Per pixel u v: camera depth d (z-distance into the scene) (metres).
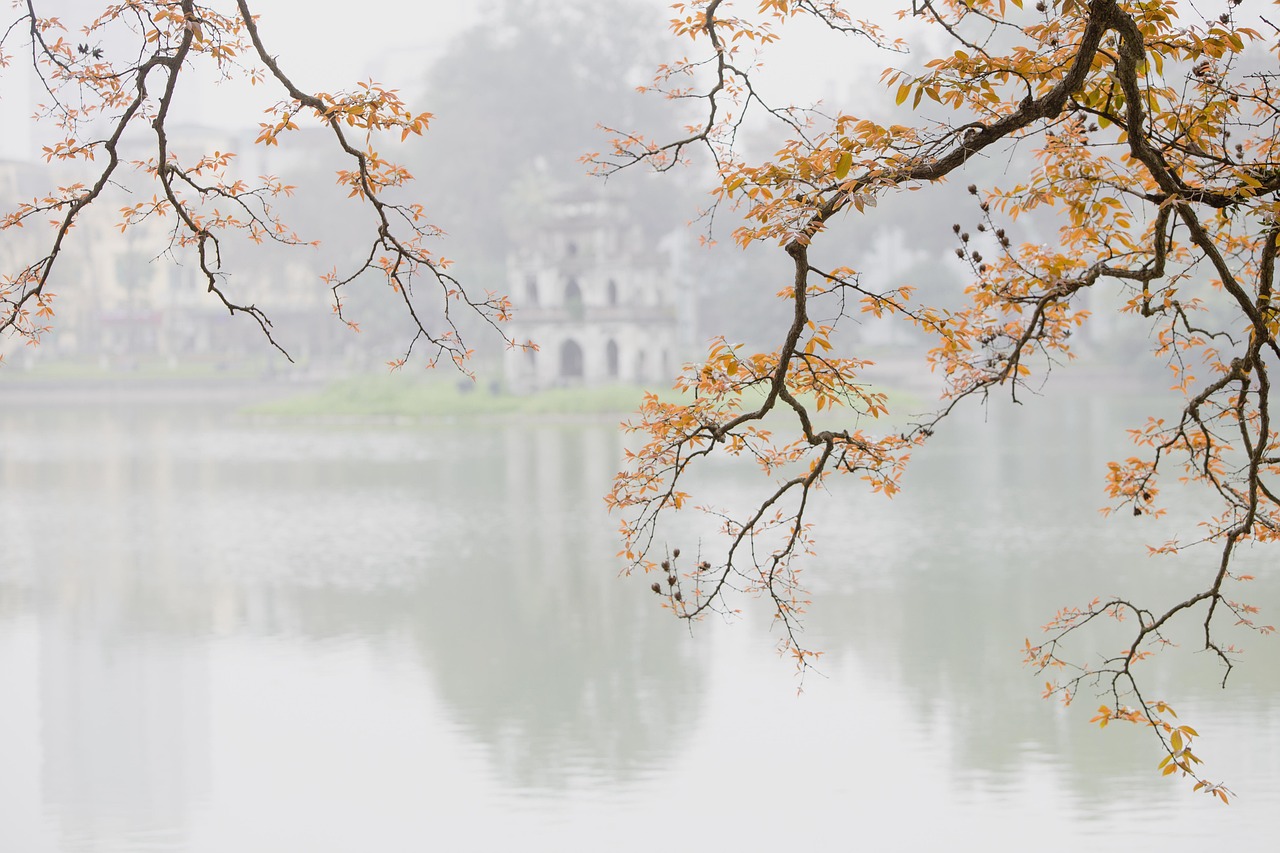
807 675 24.64
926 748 20.38
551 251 105.00
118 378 120.62
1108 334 107.38
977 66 8.91
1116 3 8.23
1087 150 9.56
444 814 18.16
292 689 24.83
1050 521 42.47
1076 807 17.75
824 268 114.44
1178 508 43.56
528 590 33.88
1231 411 10.63
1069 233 10.65
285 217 120.69
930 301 107.94
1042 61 8.98
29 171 127.69
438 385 103.12
